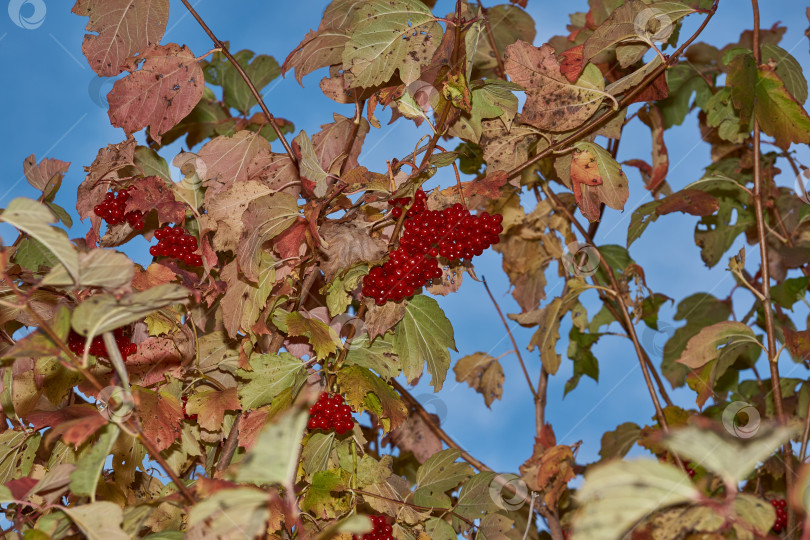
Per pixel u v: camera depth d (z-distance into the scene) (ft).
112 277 4.93
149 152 5.65
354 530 4.70
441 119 5.41
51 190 5.71
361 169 5.45
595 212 5.66
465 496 5.67
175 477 4.99
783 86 5.58
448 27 5.43
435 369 5.61
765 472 5.62
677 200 5.86
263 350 5.67
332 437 5.57
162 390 5.54
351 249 5.49
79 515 4.97
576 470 5.94
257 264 5.50
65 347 4.93
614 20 5.45
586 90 5.56
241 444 5.49
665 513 4.82
